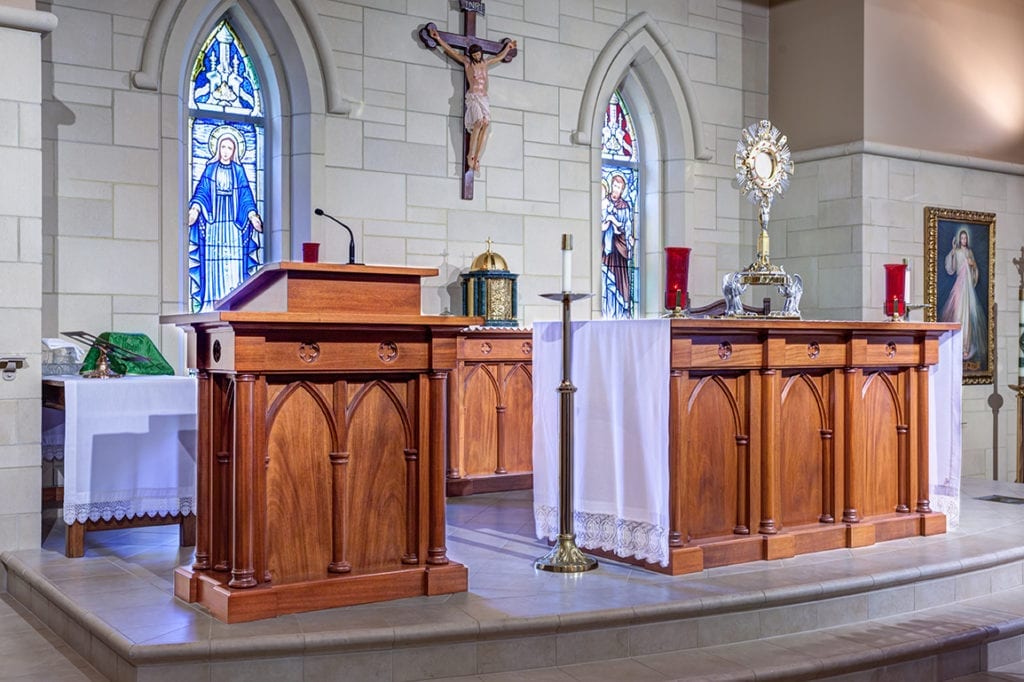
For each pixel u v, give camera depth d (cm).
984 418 868
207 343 382
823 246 831
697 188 857
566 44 793
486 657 357
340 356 374
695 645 388
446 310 735
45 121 591
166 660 325
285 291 370
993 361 873
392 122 713
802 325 466
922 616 439
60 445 540
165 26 629
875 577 428
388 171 712
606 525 455
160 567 449
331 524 379
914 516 522
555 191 789
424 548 396
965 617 438
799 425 483
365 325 373
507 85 764
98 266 606
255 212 699
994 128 882
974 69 866
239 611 354
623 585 410
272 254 698
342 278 379
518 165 770
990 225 873
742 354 456
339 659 341
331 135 690
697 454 448
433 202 731
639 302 866
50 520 568
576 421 468
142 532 538
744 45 879
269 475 368
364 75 703
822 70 836
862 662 380
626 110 863
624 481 446
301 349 366
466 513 590
